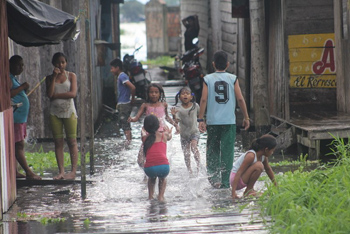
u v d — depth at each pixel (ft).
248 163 65.87
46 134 116.16
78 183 78.13
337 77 112.57
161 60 337.72
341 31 109.60
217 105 73.20
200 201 65.10
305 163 88.12
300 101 115.24
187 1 249.34
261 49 98.68
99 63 135.23
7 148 64.23
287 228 46.09
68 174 80.69
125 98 107.86
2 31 64.28
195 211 58.59
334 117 104.53
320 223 45.85
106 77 174.09
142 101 165.17
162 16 355.36
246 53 141.28
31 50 113.29
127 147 107.14
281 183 64.08
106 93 173.37
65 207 63.72
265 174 79.97
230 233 48.44
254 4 97.81
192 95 80.79
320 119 102.37
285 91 101.45
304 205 55.11
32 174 79.61
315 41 113.60
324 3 112.68
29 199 68.80
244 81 144.15
